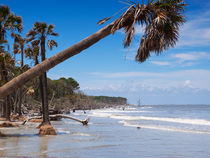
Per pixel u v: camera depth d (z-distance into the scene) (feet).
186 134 68.74
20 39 83.76
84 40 28.96
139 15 28.12
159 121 130.52
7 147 41.42
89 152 39.01
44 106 63.16
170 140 56.13
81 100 518.78
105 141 52.80
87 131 75.36
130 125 102.42
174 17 29.04
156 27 27.50
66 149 40.83
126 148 44.04
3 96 29.71
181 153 40.04
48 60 29.09
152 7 28.22
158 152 40.63
